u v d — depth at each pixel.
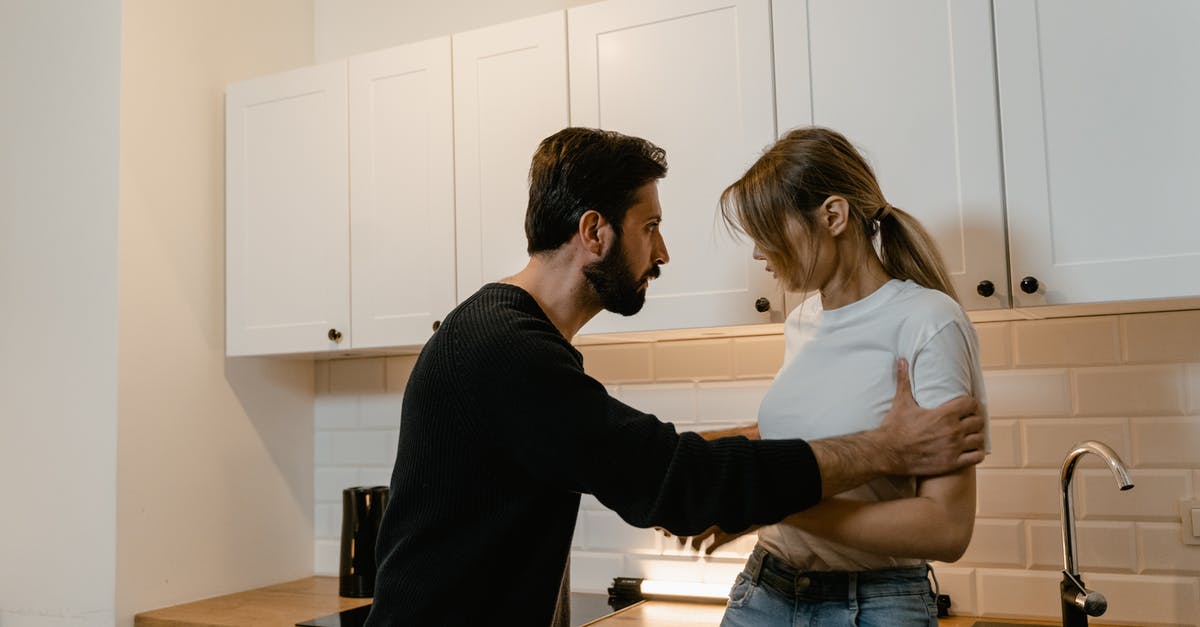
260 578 2.58
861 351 1.33
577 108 2.07
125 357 2.27
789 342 1.48
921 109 1.75
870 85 1.80
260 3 2.71
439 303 2.21
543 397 1.15
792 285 1.40
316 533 2.77
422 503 1.21
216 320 2.51
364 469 2.70
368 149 2.34
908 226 1.39
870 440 1.21
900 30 1.78
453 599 1.19
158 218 2.37
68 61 2.39
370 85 2.35
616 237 1.31
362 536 2.41
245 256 2.49
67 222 2.36
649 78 2.00
